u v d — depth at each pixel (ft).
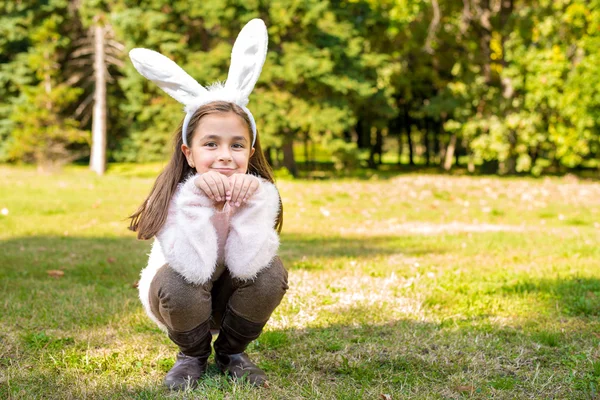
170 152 10.48
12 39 92.68
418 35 89.97
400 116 131.03
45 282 19.16
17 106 87.30
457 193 54.44
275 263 10.23
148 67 10.27
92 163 87.61
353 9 87.35
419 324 14.61
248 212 9.63
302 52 73.56
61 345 12.87
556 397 10.52
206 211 9.43
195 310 9.78
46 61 84.33
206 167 9.84
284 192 54.44
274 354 12.60
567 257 24.34
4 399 10.05
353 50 77.00
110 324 14.51
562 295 17.49
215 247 9.52
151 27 72.64
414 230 33.68
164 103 75.97
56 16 91.61
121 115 100.89
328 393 10.48
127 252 25.52
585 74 72.02
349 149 76.43
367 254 24.97
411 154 130.11
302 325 14.53
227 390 10.52
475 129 85.40
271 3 71.72
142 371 11.59
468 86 90.17
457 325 14.58
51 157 82.64
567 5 78.48
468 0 85.87
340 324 14.64
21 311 15.34
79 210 40.27
